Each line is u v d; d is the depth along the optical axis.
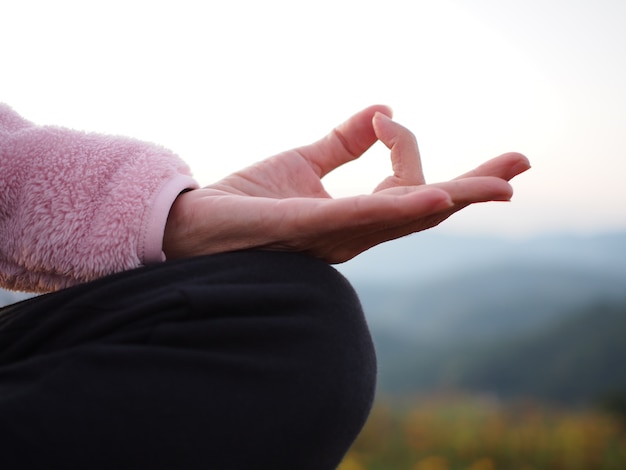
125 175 0.62
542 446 3.67
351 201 0.54
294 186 0.74
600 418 4.08
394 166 0.69
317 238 0.58
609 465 3.60
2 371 0.51
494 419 4.04
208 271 0.55
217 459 0.48
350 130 0.77
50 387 0.48
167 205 0.61
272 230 0.58
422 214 0.52
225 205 0.60
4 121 0.69
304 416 0.50
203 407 0.48
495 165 0.62
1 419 0.46
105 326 0.52
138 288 0.54
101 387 0.48
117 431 0.47
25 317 0.56
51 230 0.60
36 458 0.46
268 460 0.49
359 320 0.58
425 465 3.59
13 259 0.62
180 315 0.51
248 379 0.49
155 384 0.48
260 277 0.55
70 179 0.61
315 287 0.56
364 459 3.65
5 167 0.61
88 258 0.60
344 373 0.53
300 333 0.52
